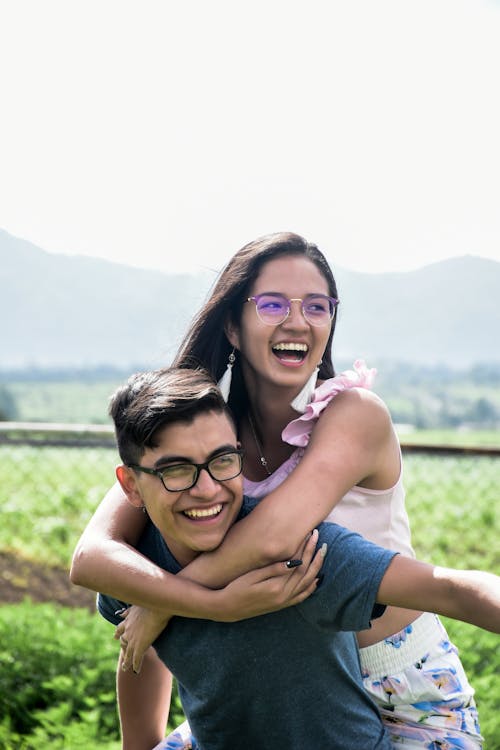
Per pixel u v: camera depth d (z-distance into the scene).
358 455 2.25
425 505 11.12
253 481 2.65
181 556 2.25
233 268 2.55
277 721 2.18
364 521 2.43
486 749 3.65
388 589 1.97
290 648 2.11
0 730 4.21
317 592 2.04
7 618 5.46
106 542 2.32
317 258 2.53
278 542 2.04
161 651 2.29
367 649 2.38
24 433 8.86
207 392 2.09
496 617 1.85
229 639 2.13
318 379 2.74
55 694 4.57
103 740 4.01
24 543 8.94
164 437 2.05
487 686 4.18
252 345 2.51
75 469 12.47
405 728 2.34
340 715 2.17
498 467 14.52
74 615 5.77
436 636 2.43
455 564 8.53
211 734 2.28
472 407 89.38
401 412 85.06
